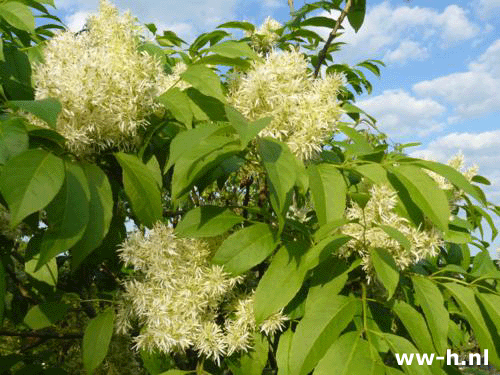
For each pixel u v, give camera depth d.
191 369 2.57
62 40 2.23
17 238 2.68
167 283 2.12
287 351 2.05
